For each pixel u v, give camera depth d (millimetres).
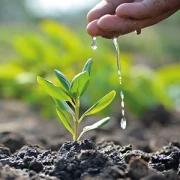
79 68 1582
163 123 1544
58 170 547
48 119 1525
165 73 1733
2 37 4262
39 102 1570
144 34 5082
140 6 653
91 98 1494
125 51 4902
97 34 678
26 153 614
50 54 1596
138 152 640
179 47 4539
